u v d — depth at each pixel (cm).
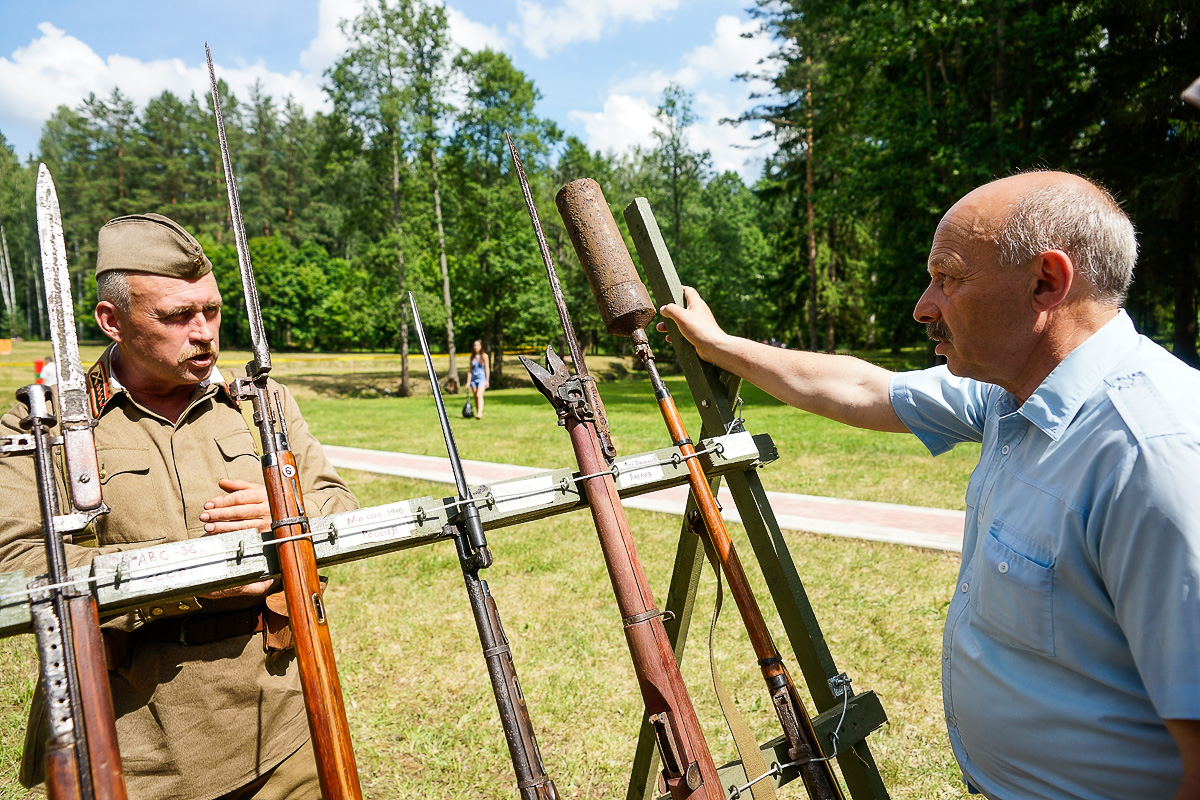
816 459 954
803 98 2809
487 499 124
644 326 158
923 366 2162
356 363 4184
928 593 482
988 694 128
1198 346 2394
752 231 4219
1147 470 102
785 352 172
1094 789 116
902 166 1777
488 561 116
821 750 135
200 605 153
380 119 2809
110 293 152
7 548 142
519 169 165
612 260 156
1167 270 1834
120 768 94
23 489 146
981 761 133
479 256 3278
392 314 3034
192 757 156
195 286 158
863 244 3366
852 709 147
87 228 6247
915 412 163
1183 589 97
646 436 1191
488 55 3009
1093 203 117
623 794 296
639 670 121
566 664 402
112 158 6644
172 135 6700
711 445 153
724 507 714
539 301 3241
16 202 6469
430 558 588
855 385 169
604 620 460
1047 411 119
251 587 151
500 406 2103
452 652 423
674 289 173
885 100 1861
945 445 164
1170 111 1565
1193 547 97
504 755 323
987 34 1706
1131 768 112
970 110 1697
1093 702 114
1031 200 118
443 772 313
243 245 130
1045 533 117
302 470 183
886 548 574
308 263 6197
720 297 3834
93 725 93
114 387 162
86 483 105
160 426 165
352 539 117
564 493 131
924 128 1700
